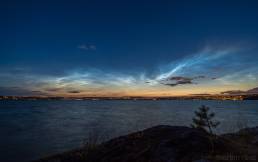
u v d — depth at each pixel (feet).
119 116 282.56
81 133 135.44
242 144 38.65
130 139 42.01
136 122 204.74
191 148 32.83
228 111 378.12
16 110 440.45
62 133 135.33
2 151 86.38
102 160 36.06
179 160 30.60
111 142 43.91
